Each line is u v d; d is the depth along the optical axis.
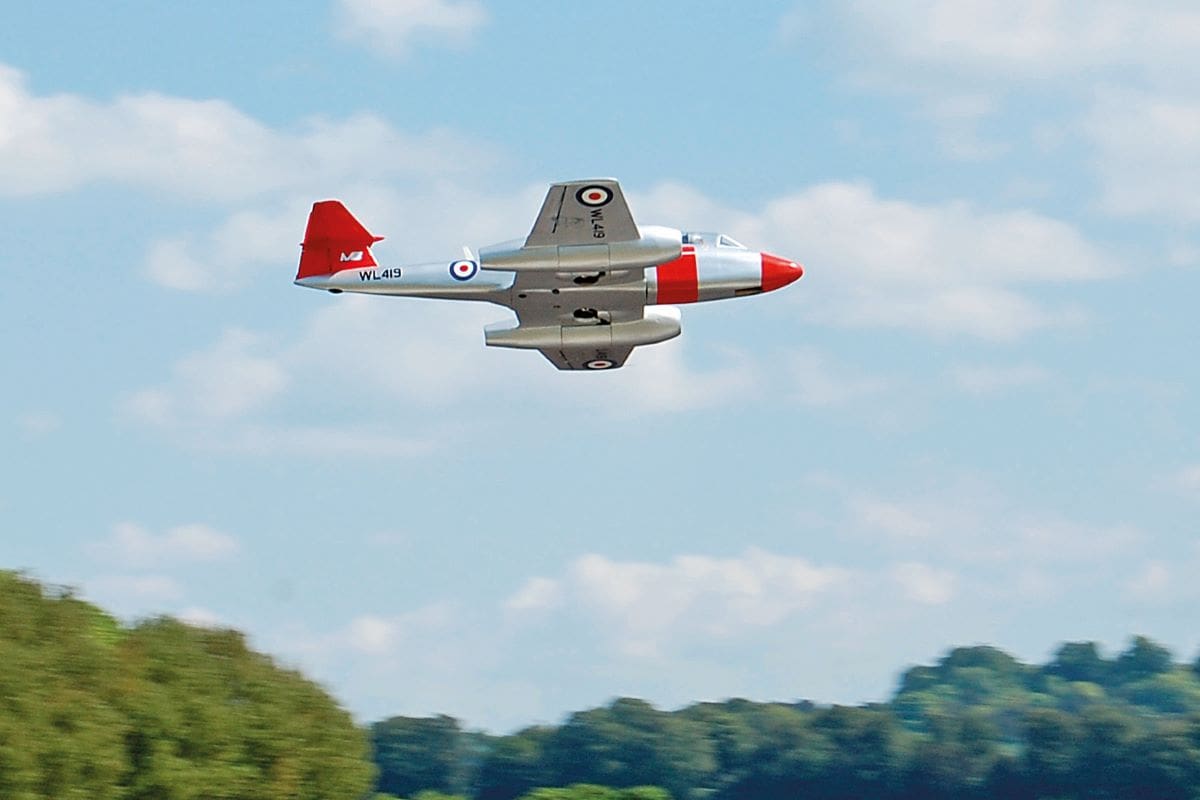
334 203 108.69
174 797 62.66
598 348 114.50
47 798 57.91
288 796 67.81
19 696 58.72
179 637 70.38
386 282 108.56
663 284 105.81
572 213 96.75
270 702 69.56
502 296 108.12
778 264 107.25
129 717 63.16
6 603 64.38
